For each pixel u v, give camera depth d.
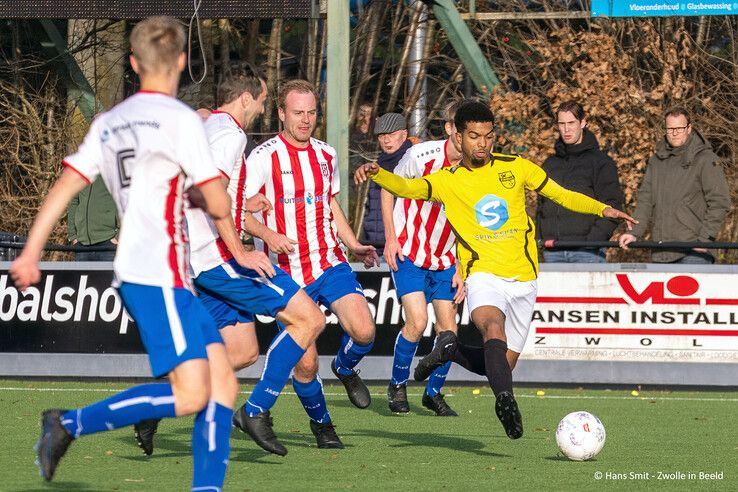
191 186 8.59
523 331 12.44
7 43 30.94
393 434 14.21
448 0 27.28
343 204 21.22
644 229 19.11
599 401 17.67
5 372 19.91
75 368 19.83
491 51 30.84
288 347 11.67
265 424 11.91
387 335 19.50
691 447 13.18
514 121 27.08
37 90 30.66
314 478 10.92
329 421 12.96
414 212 15.88
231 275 11.59
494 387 11.12
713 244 18.56
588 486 10.61
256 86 12.12
